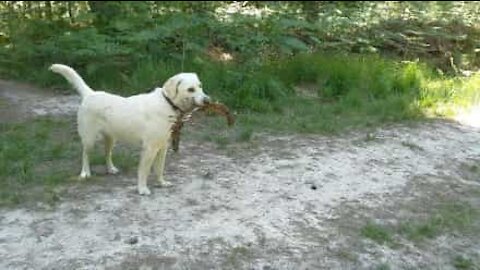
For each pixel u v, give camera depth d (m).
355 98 7.29
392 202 5.11
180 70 7.65
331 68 7.95
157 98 4.83
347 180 5.41
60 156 5.62
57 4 9.61
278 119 6.73
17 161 5.50
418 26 9.68
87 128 5.05
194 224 4.62
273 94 7.30
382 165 5.73
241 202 4.95
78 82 5.08
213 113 6.77
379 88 7.68
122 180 5.20
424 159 5.93
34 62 8.09
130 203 4.85
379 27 9.61
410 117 6.95
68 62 7.91
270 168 5.55
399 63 8.41
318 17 9.66
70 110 6.87
